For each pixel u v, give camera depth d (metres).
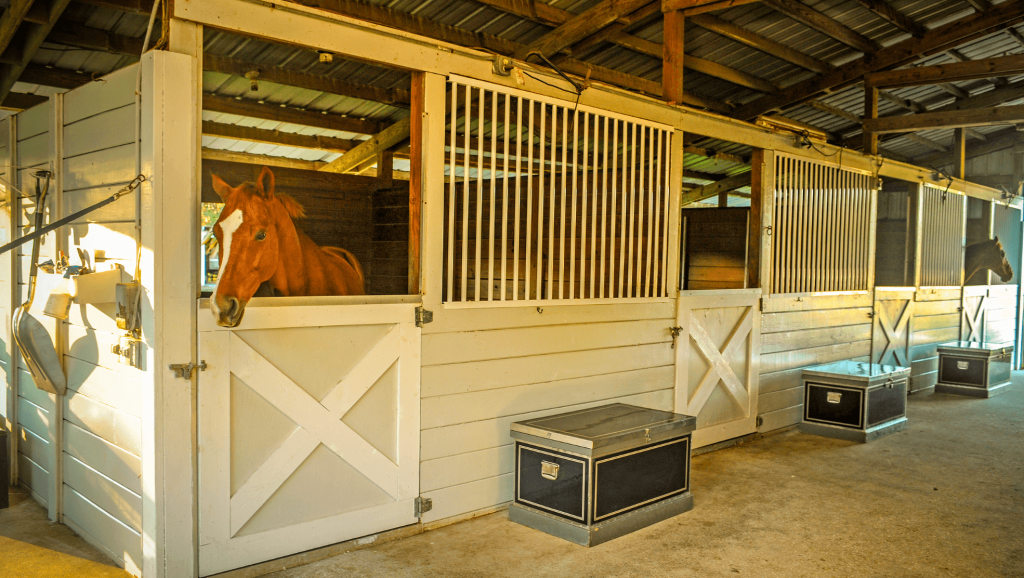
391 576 2.57
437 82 3.00
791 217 5.20
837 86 6.66
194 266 2.39
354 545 2.82
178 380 2.35
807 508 3.42
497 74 3.21
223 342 2.44
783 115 7.82
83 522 2.89
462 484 3.18
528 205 3.38
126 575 2.55
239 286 2.38
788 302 5.21
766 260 4.96
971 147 9.25
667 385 4.18
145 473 2.38
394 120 6.17
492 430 3.28
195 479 2.40
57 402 3.04
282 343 2.59
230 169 4.53
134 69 2.42
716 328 4.57
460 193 4.93
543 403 3.49
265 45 4.45
